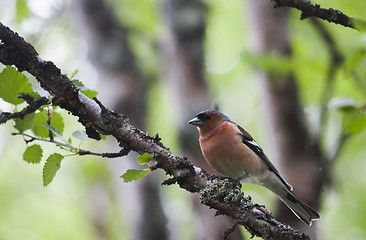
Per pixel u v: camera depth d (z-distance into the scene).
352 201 15.32
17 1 12.36
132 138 5.96
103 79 12.98
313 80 11.03
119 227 16.66
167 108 14.41
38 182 17.28
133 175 5.79
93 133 6.17
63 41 14.88
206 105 11.05
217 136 9.41
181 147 10.79
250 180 9.76
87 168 16.61
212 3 13.83
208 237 9.59
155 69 13.81
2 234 16.27
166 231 11.45
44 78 5.93
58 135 5.90
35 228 16.66
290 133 10.38
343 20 5.92
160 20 13.71
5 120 6.07
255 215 5.73
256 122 15.13
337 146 9.48
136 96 12.72
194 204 10.12
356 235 15.09
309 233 9.72
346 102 7.35
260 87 11.23
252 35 11.76
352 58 7.54
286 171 9.98
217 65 15.59
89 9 13.62
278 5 5.98
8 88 6.05
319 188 9.64
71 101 5.96
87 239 16.69
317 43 12.12
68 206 17.27
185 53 11.87
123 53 13.16
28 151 6.12
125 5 13.96
